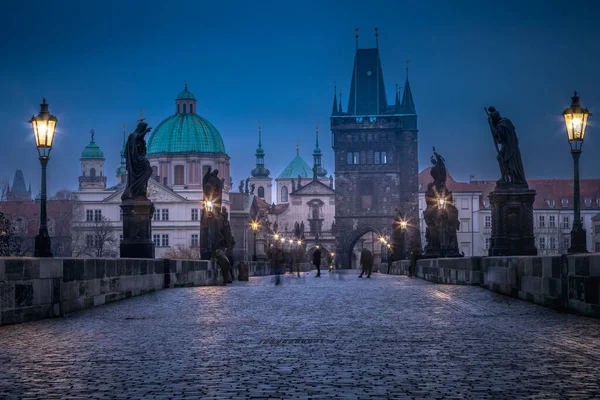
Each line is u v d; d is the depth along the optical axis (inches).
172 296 1248.2
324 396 407.2
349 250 7672.2
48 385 444.1
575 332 665.0
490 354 542.9
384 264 4453.7
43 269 846.5
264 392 418.9
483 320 780.0
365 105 7760.8
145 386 438.9
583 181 7440.9
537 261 960.9
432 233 2397.9
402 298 1144.8
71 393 420.8
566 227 7273.6
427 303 1031.0
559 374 461.4
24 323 800.9
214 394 414.9
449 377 456.4
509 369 480.7
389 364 506.3
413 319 804.0
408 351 563.8
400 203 7755.9
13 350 589.6
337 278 2586.1
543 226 7263.8
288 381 450.3
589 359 516.1
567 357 525.0
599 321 748.0
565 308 852.6
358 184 7687.0
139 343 626.8
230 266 2102.6
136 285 1266.0
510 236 1448.1
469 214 7559.1
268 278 2669.8
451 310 907.4
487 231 7554.1
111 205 7322.8
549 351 554.3
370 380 450.3
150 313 912.9
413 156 7805.1
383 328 718.5
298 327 736.3
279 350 577.0
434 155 2390.5
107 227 6978.4
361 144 7682.1
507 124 1453.0
